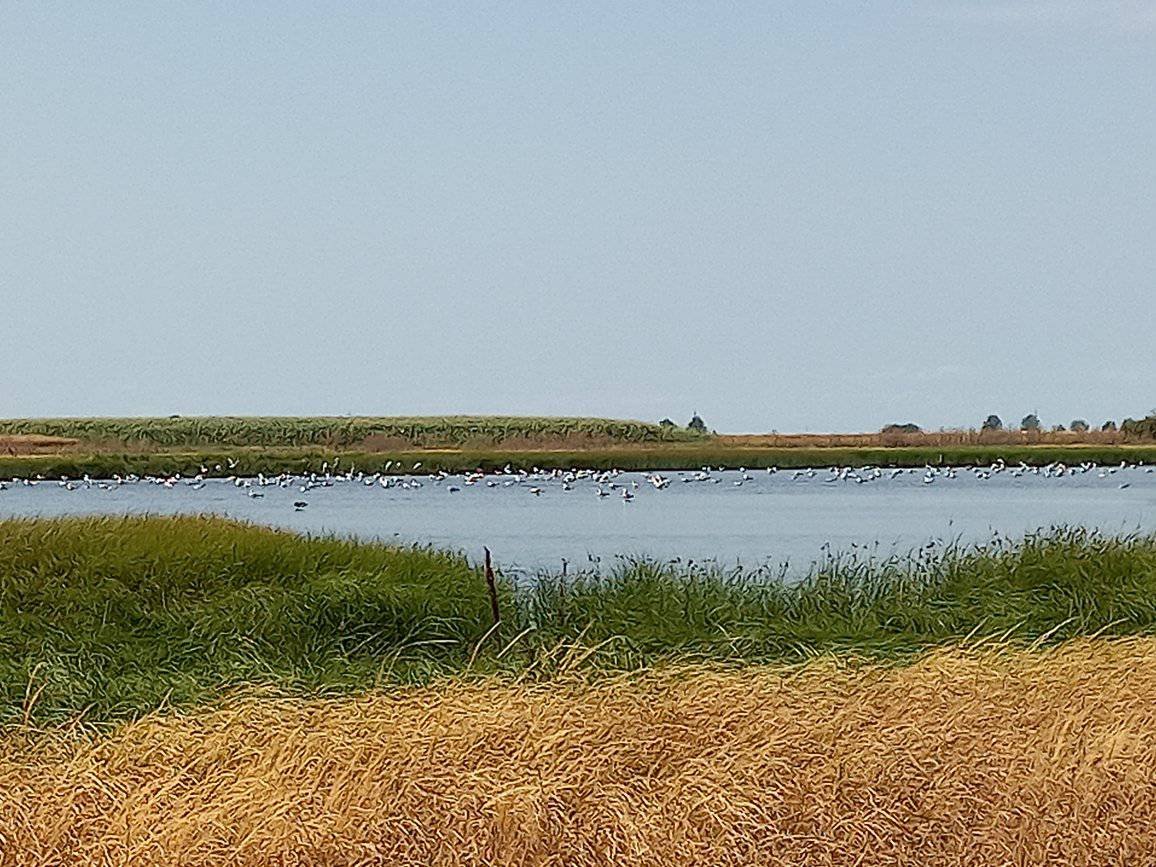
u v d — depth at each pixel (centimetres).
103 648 1956
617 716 1083
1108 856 927
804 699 1137
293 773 970
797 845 920
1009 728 1068
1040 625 2109
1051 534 2594
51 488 10094
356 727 1060
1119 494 8631
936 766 994
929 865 921
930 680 1186
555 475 11394
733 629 2056
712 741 1053
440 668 1772
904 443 14625
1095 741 1023
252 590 2222
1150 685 1174
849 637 2012
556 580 2336
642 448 15350
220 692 1619
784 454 13212
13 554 2408
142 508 7269
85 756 1065
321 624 2066
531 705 1098
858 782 973
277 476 11869
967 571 2381
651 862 902
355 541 2670
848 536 5184
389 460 12462
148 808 929
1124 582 2283
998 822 945
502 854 902
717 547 4712
